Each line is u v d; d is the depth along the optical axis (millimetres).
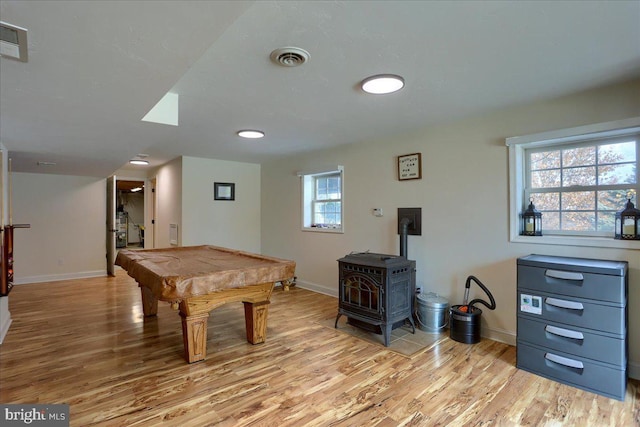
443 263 3447
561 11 1501
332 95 2568
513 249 2949
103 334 3232
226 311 4078
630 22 1588
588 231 2682
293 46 1798
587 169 2697
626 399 2111
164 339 3117
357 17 1529
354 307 3287
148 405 2037
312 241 5074
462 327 3018
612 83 2373
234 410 1997
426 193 3592
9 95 1893
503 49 1864
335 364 2617
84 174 5836
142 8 1071
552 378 2365
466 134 3256
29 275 5656
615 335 2119
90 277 6117
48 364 2576
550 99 2691
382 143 4035
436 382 2338
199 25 1188
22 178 5598
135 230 11562
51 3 1031
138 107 2125
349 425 1868
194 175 5363
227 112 2994
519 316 2533
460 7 1465
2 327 3158
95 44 1315
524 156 3016
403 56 1936
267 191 6004
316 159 4973
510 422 1896
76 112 2219
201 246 4531
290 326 3498
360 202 4312
